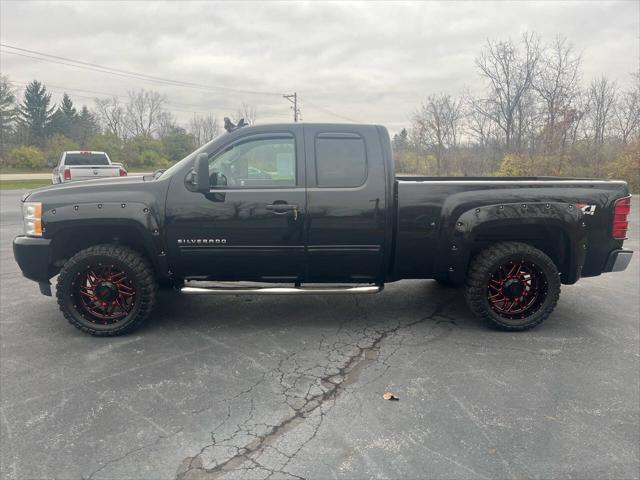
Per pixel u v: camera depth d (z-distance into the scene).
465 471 2.42
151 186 4.07
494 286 4.32
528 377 3.44
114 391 3.24
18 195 19.75
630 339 4.16
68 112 79.69
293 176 4.10
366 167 4.11
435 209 4.13
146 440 2.68
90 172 16.27
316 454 2.56
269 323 4.57
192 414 2.95
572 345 4.02
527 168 27.34
